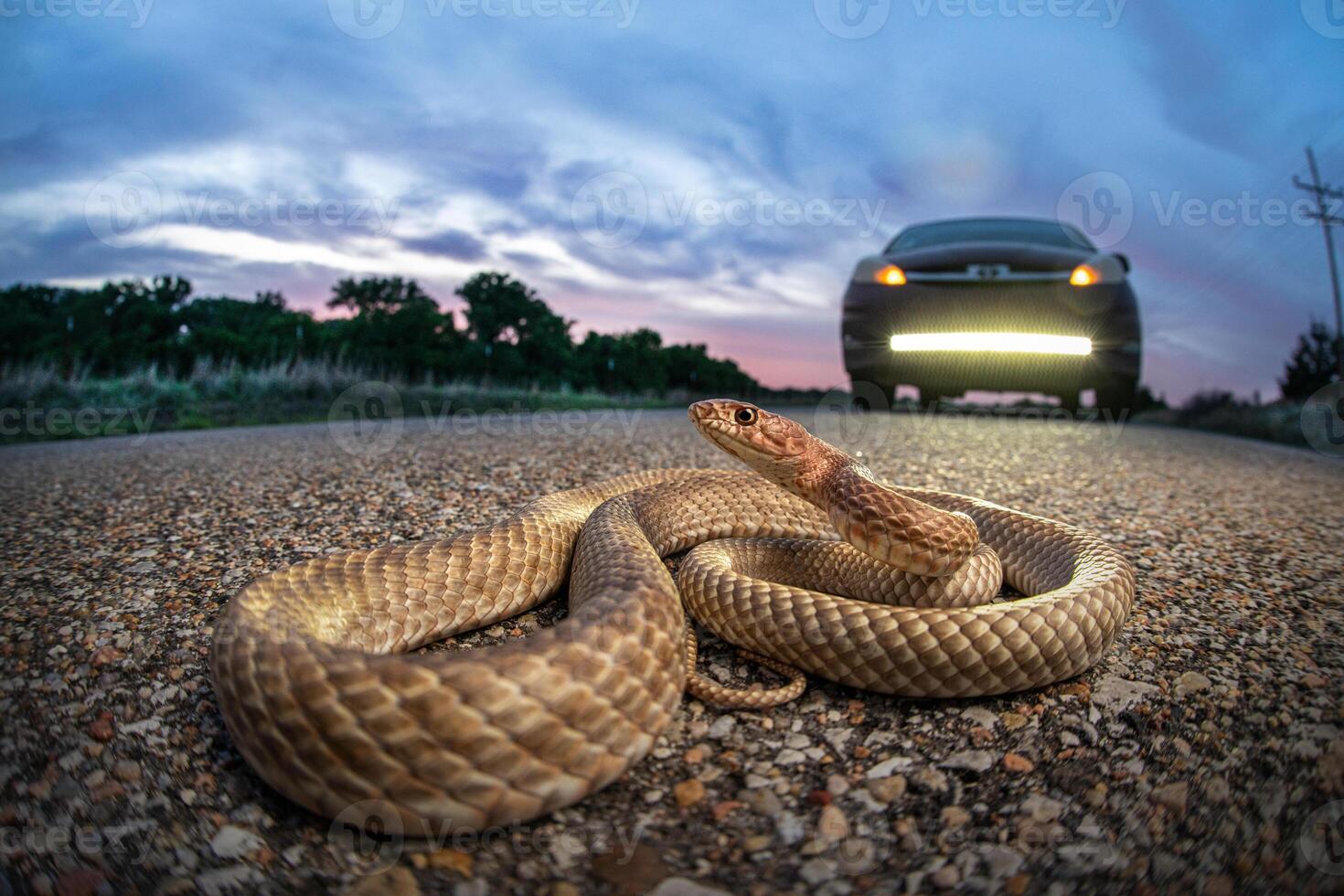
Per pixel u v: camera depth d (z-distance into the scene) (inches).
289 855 34.7
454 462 136.2
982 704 47.9
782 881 33.5
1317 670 51.1
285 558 74.7
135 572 70.5
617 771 38.1
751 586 52.7
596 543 58.0
